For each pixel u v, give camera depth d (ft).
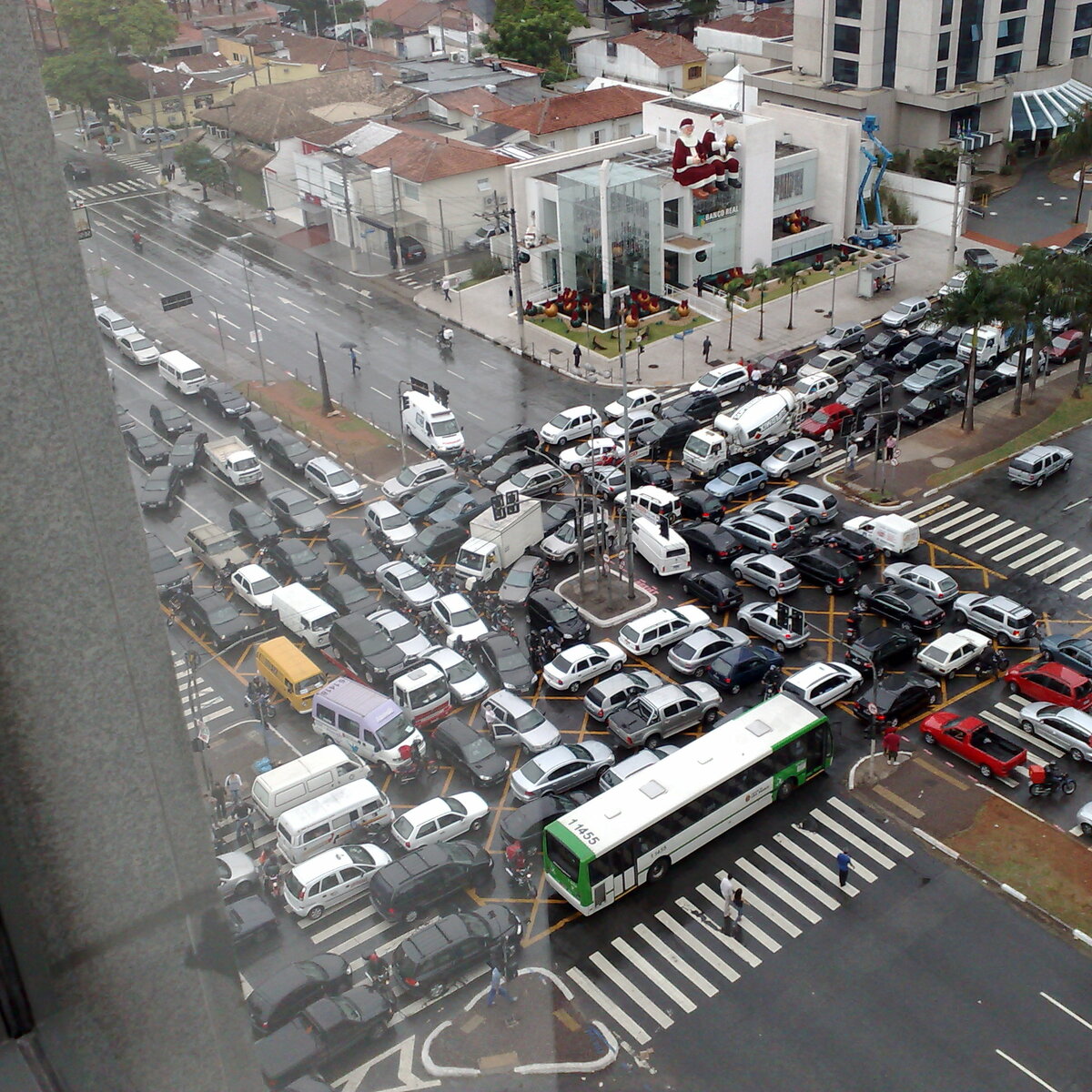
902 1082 108.17
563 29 446.19
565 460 221.46
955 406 237.45
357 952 120.88
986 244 314.76
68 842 11.97
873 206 326.85
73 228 11.01
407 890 123.65
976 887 130.00
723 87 355.56
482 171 322.75
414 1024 101.09
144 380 261.44
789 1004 116.37
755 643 173.68
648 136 312.71
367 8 558.15
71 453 11.33
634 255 287.89
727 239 301.43
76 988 11.92
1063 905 127.24
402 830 136.36
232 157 349.82
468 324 286.46
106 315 269.03
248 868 126.00
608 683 160.25
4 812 11.50
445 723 154.40
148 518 214.28
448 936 106.83
